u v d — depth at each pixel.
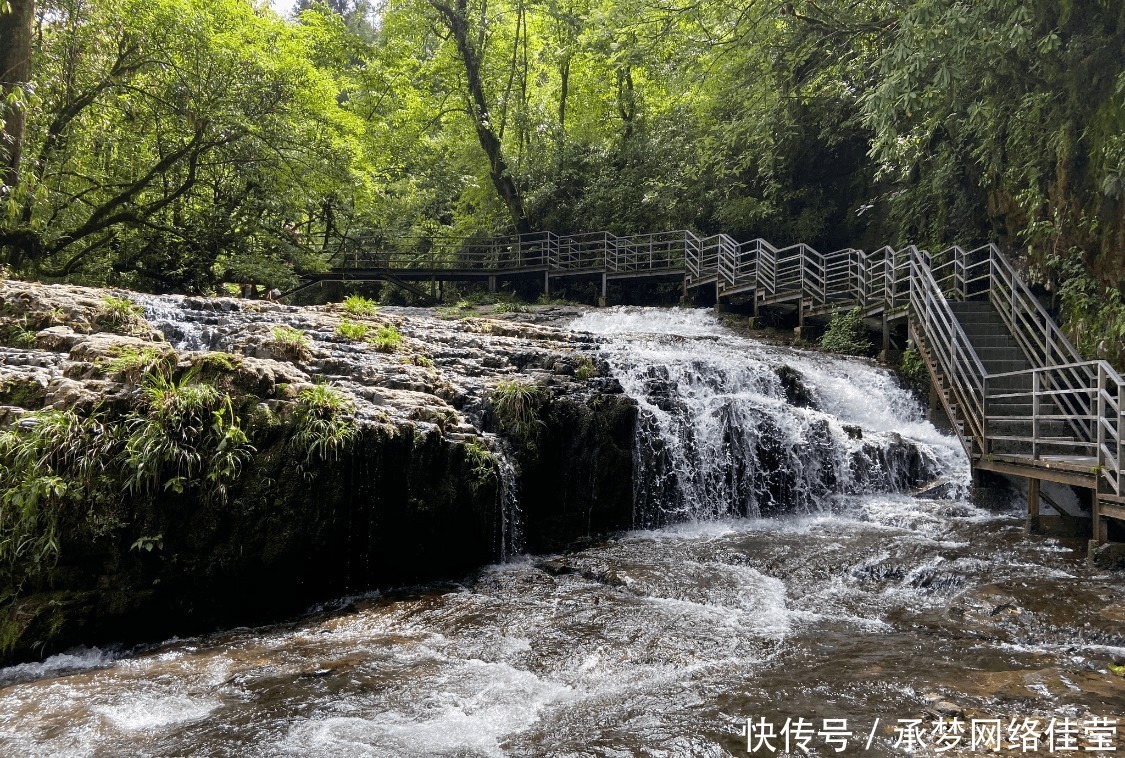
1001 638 5.79
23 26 13.30
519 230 29.16
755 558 7.85
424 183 33.38
